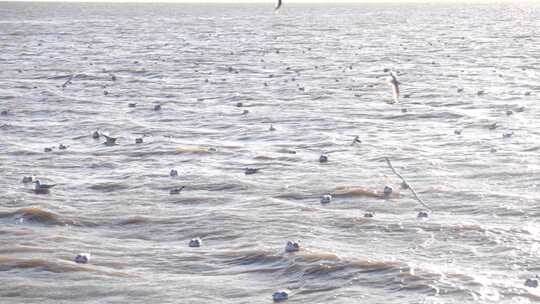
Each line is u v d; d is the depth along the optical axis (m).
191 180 49.22
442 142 59.44
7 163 54.59
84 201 45.16
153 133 64.81
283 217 41.47
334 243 37.41
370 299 30.95
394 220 40.56
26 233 39.31
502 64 114.75
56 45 160.25
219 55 135.50
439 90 86.50
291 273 33.81
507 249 36.12
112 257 36.22
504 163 52.06
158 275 34.09
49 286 32.84
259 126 67.31
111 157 56.12
